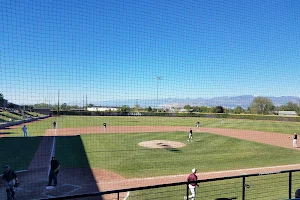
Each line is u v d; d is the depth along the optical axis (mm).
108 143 26047
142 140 28453
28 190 11898
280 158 20000
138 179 13906
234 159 19375
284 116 47906
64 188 12250
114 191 4488
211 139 29953
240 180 13305
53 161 12570
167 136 32219
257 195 10984
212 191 11648
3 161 17766
